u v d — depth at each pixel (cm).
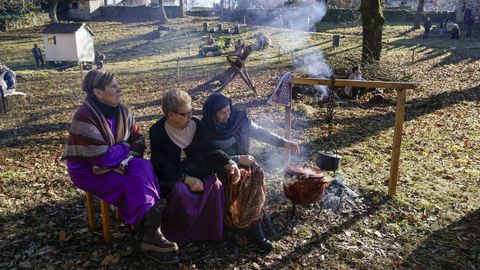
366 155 601
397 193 454
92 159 293
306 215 394
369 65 1195
